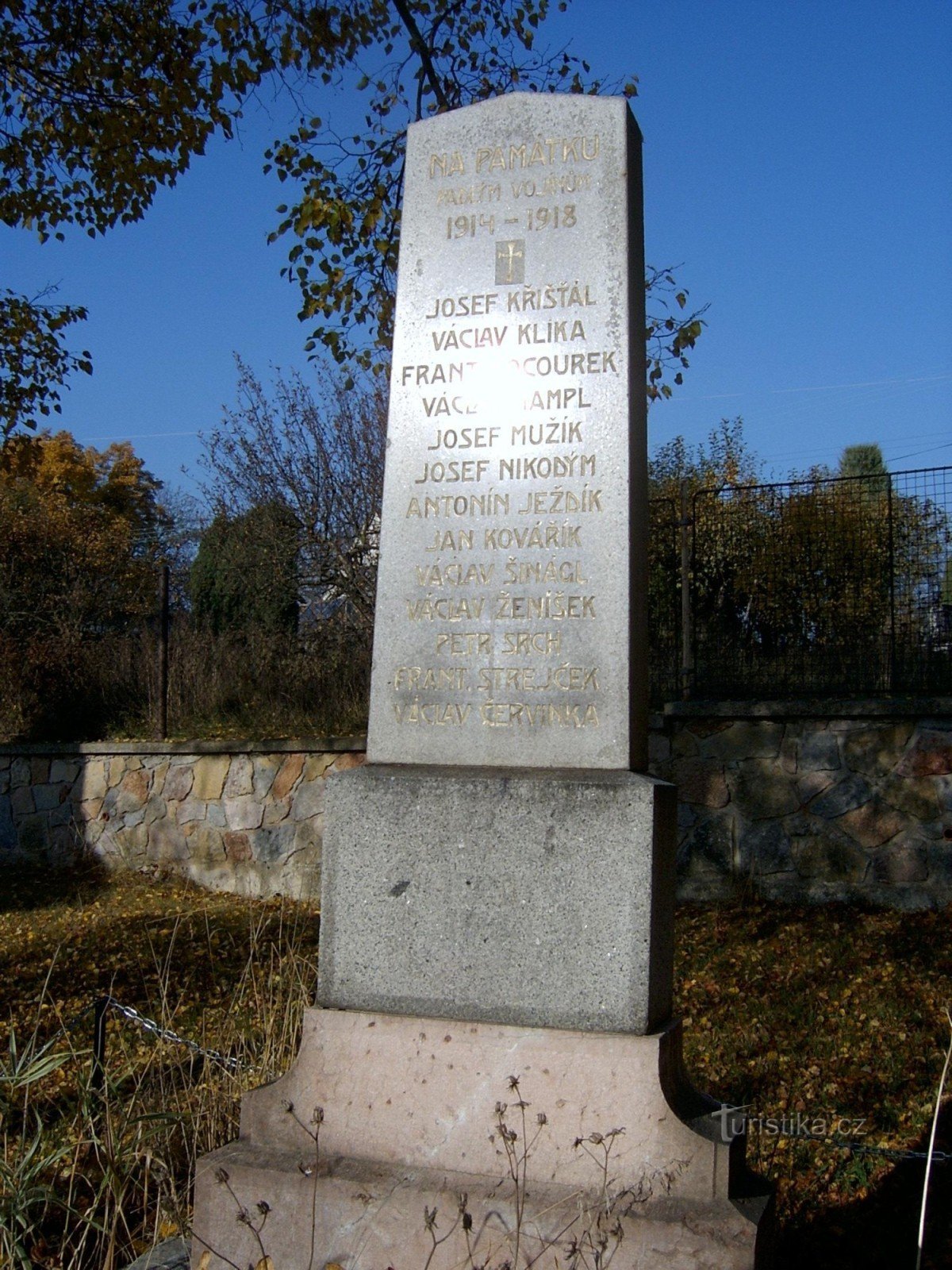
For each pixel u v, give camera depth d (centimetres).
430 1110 330
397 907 346
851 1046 593
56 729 1325
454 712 363
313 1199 328
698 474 1966
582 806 332
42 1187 368
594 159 373
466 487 370
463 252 380
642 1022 323
